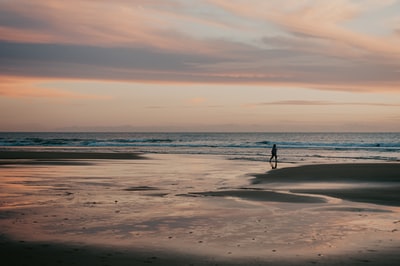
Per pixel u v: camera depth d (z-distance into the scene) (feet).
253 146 225.15
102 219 34.04
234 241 26.91
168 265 21.76
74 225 31.65
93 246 25.48
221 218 34.60
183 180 64.95
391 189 53.47
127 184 59.41
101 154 135.23
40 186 56.65
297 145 232.12
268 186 57.52
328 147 206.90
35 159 113.70
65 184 58.90
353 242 26.58
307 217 35.09
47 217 34.83
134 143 275.80
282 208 39.55
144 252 24.25
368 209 39.04
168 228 30.76
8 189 53.31
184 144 259.60
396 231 29.76
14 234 28.58
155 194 49.24
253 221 33.37
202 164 98.48
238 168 87.30
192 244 26.13
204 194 49.26
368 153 153.48
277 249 24.99
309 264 21.97
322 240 27.17
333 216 35.55
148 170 81.87
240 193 50.03
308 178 66.59
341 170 76.79
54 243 26.16
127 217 34.94
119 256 23.38
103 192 50.88
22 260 22.49
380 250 24.59
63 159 114.21
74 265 21.66
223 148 204.44
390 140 388.98
